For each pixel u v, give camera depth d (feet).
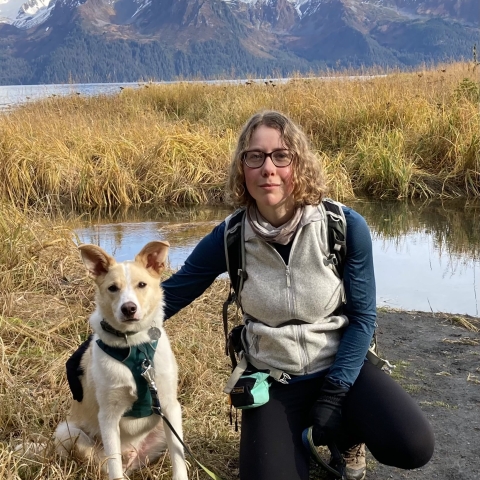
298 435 4.93
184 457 5.39
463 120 18.97
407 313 9.41
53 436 5.66
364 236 4.96
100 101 31.30
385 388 4.93
